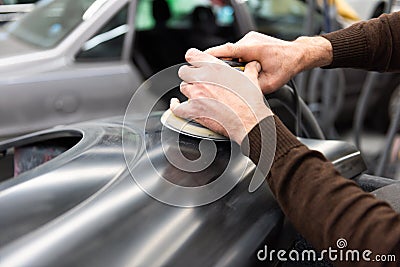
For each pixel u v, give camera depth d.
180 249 0.54
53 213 0.58
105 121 0.91
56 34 2.53
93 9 2.55
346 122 3.29
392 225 0.54
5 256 0.50
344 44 0.88
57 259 0.50
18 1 2.72
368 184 0.85
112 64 2.53
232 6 2.87
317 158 0.59
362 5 2.56
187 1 2.97
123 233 0.54
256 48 0.77
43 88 2.34
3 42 2.49
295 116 0.96
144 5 2.83
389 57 0.92
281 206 0.59
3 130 2.28
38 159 0.94
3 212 0.59
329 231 0.55
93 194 0.61
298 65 0.83
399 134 2.54
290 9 3.00
